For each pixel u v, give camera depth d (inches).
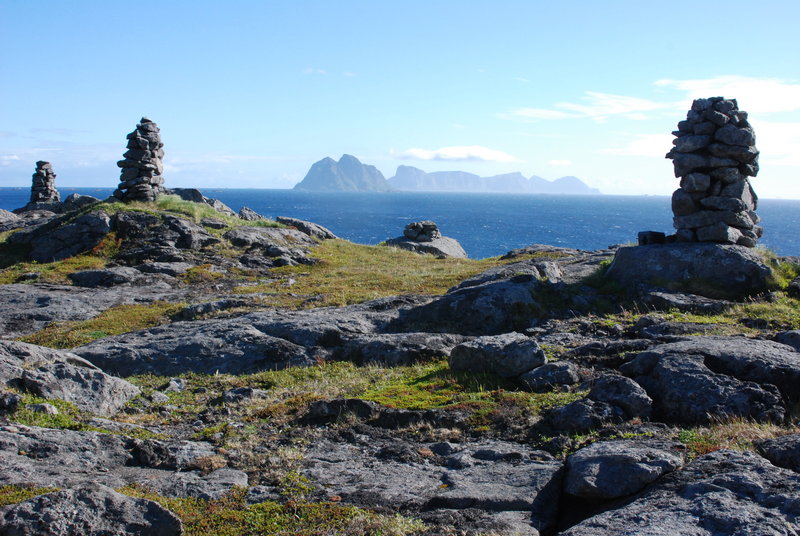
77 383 435.2
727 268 675.4
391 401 414.9
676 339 457.4
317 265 1204.5
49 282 1019.3
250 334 620.1
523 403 385.4
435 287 941.8
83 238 1224.8
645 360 400.2
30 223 1813.5
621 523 219.5
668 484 247.3
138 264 1141.1
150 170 1448.1
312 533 241.6
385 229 5487.2
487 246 4015.8
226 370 569.9
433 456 331.3
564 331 586.9
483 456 322.0
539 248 1277.1
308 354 589.9
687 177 723.4
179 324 700.0
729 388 344.8
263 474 311.0
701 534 203.6
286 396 474.0
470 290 692.1
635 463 263.0
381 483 293.0
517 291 674.8
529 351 444.1
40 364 455.2
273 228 1470.2
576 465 274.8
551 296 695.7
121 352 593.0
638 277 709.9
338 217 7391.7
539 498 264.1
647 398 350.3
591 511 253.9
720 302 621.6
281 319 673.6
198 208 1445.6
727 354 379.9
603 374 422.9
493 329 643.5
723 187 720.3
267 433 384.8
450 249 1612.9
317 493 283.7
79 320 818.2
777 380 352.5
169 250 1182.9
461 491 272.7
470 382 444.5
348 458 336.2
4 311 847.1
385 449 343.0
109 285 1019.3
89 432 339.9
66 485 266.8
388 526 241.0
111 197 1430.9
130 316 802.8
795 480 227.5
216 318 746.2
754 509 213.0
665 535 204.7
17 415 368.2
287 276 1103.6
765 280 660.1
